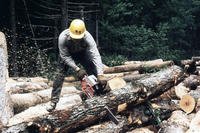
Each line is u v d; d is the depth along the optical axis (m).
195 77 10.60
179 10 20.36
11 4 15.05
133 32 17.86
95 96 7.09
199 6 21.33
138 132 7.16
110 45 18.11
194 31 22.22
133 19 19.20
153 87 7.57
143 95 7.37
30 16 16.88
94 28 18.11
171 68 8.06
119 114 7.23
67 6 16.36
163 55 17.98
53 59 16.19
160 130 7.38
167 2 20.08
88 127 6.92
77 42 7.25
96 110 6.82
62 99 8.90
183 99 8.05
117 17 17.77
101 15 18.20
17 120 7.68
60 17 16.64
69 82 12.37
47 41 17.12
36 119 6.36
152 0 19.50
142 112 7.41
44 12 17.27
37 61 15.27
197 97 8.71
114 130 6.84
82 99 9.34
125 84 7.62
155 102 8.11
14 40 14.93
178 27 19.86
